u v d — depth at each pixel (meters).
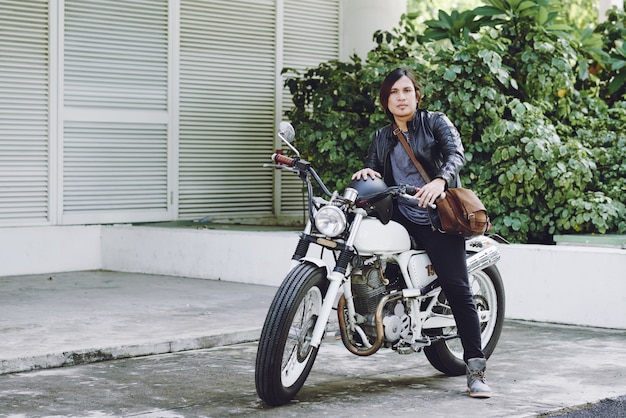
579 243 8.62
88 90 10.40
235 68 11.51
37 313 7.61
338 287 5.12
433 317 5.57
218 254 9.74
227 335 6.89
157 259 10.16
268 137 11.82
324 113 10.22
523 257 8.05
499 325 6.11
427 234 5.41
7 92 9.86
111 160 10.58
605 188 9.26
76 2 10.27
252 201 11.70
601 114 10.19
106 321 7.29
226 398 5.27
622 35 10.78
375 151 5.65
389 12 12.20
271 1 11.77
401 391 5.47
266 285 9.41
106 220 10.57
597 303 7.71
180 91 11.09
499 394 5.41
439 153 5.50
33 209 10.06
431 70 9.55
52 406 5.07
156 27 10.88
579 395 5.38
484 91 9.14
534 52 9.69
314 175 5.27
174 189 11.06
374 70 9.75
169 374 5.88
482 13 10.05
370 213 5.29
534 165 8.84
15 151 9.92
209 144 11.34
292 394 5.11
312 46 12.19
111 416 4.87
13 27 9.88
